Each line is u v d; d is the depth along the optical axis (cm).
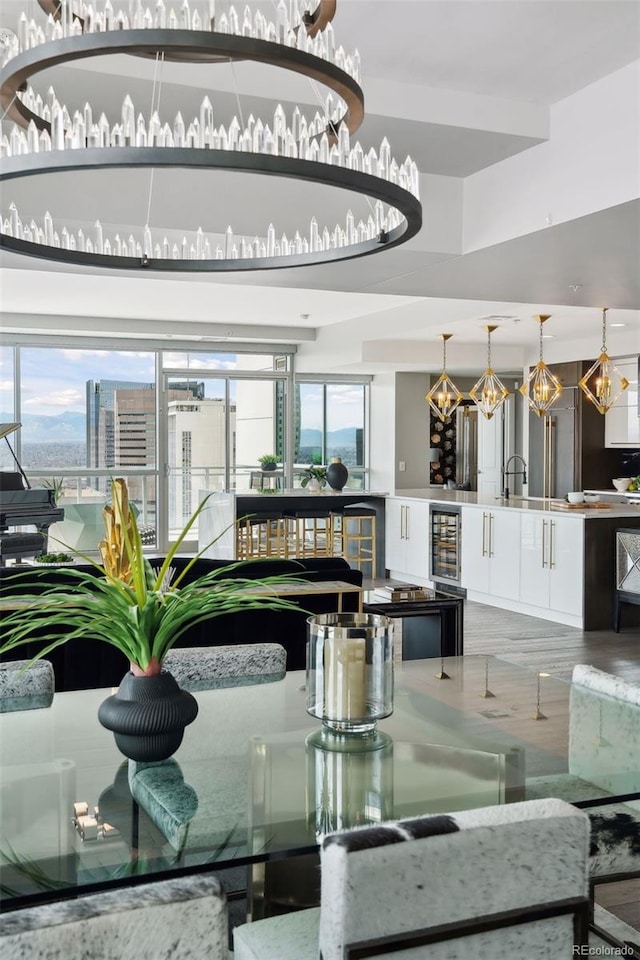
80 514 1189
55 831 172
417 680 297
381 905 133
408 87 365
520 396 1345
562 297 622
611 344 1108
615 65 351
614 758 216
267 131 173
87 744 223
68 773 202
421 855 134
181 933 126
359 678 225
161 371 1235
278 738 227
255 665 299
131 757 210
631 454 1183
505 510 870
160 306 999
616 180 359
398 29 314
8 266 508
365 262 489
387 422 1330
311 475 1164
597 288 584
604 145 365
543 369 923
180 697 212
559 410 1198
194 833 170
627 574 755
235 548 1027
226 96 330
